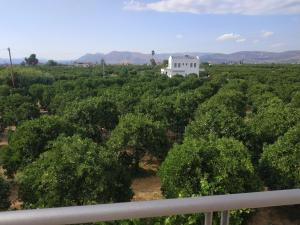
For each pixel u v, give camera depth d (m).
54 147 10.75
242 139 14.09
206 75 68.88
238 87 35.59
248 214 9.05
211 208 1.89
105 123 19.83
